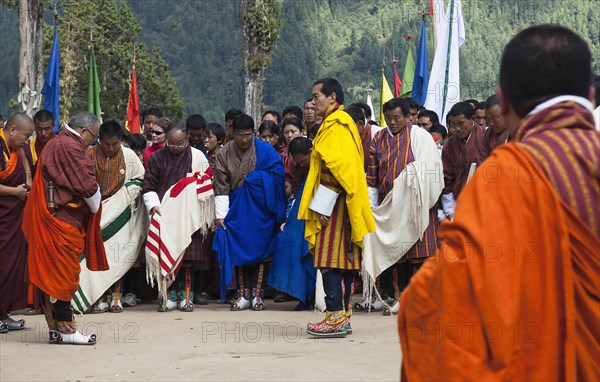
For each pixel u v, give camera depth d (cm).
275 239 1124
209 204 1141
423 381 317
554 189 301
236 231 1126
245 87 2278
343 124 842
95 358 770
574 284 298
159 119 1254
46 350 817
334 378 666
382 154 1069
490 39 11806
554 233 297
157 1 16838
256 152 1141
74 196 847
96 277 1092
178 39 15775
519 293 294
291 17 15512
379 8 17662
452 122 1051
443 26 1784
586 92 329
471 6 12119
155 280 1265
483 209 303
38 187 841
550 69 322
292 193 1135
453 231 308
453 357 299
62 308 847
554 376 295
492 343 294
